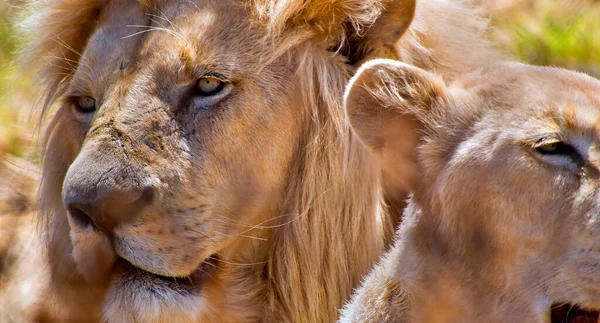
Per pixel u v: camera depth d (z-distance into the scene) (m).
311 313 8.52
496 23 13.89
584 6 14.72
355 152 8.41
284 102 8.12
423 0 8.96
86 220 7.57
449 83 8.78
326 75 8.34
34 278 10.66
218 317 8.24
